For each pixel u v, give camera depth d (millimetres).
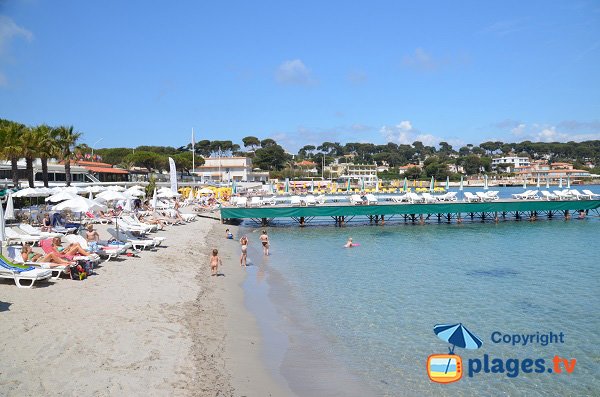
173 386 8258
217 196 65938
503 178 170125
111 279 15828
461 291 18016
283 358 10914
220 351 10602
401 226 43562
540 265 23750
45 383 7754
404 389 9688
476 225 44469
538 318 14758
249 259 25078
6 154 38219
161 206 44125
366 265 23453
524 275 21172
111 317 11625
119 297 13609
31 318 10930
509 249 29281
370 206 42906
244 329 12656
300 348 11680
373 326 13656
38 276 13781
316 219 49438
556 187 145500
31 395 7293
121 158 109875
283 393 9008
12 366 8266
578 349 12227
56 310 11734
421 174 167875
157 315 12336
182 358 9609
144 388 8008
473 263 24203
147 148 143375
